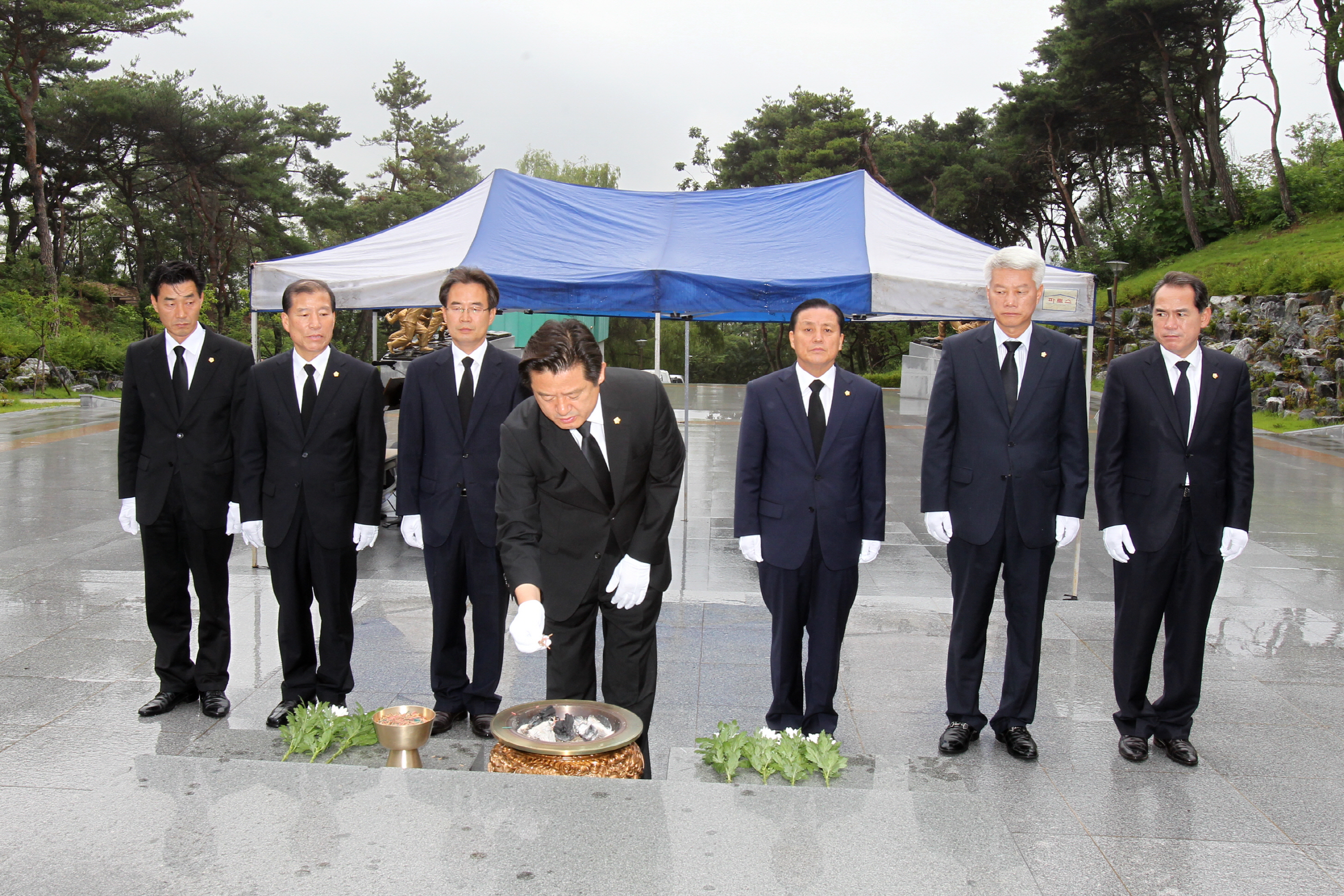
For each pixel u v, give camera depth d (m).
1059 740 3.96
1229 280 29.47
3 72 35.19
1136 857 2.98
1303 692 4.61
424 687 4.55
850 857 2.16
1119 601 3.86
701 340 47.34
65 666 4.73
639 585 3.08
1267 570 7.51
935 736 4.02
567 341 2.59
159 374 4.02
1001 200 44.31
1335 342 23.86
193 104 37.72
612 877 2.04
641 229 7.34
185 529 4.06
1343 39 34.16
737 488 3.86
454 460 3.95
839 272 6.22
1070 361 3.76
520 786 2.45
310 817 2.29
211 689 4.15
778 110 41.62
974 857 2.17
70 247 56.22
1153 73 40.31
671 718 4.20
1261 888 2.80
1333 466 15.38
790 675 3.82
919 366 30.23
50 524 8.96
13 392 29.16
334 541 3.94
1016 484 3.71
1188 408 3.70
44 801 2.37
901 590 6.88
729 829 2.27
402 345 9.91
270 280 6.46
